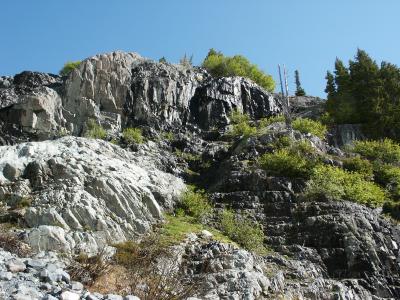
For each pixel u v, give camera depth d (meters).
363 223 21.12
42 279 10.69
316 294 16.34
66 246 15.85
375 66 41.41
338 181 24.58
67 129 33.50
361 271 19.08
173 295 11.88
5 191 19.89
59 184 19.95
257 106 39.62
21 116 32.94
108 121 34.03
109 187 19.97
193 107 37.81
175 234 19.02
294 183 24.73
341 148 35.03
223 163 28.69
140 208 20.09
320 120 38.25
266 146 28.58
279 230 21.27
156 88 36.72
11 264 10.99
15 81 40.47
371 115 37.47
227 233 20.45
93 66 35.88
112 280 13.12
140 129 34.09
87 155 22.78
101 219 18.20
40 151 22.58
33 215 17.88
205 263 16.52
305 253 19.55
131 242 17.44
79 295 9.80
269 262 18.33
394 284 19.02
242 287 14.90
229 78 39.94
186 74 39.66
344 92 40.81
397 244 20.92
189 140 33.06
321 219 21.11
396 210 24.05
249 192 24.16
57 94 34.84
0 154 21.98
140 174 23.31
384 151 31.02
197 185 28.12
